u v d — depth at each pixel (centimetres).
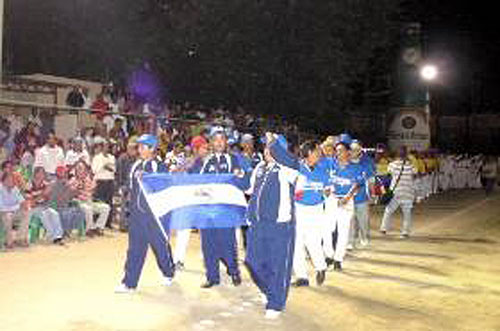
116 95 2038
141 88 2342
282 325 731
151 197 843
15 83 1839
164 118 1716
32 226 1183
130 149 1407
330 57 2592
